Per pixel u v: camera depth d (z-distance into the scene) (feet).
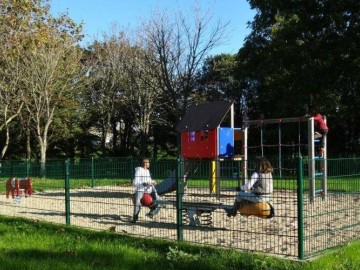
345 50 95.40
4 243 27.78
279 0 103.50
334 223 33.04
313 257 23.45
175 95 116.57
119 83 140.36
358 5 96.17
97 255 24.57
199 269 21.84
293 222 34.30
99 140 159.22
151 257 24.07
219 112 56.90
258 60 110.01
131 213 41.55
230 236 29.96
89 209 44.68
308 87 95.71
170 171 50.75
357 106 106.42
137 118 140.46
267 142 119.14
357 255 23.52
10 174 61.21
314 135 54.19
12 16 76.79
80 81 134.00
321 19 98.84
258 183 30.19
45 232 31.76
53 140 142.41
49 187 57.36
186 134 58.44
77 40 119.44
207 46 134.10
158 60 118.62
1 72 109.50
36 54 109.91
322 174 43.39
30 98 118.11
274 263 22.33
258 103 141.69
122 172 67.31
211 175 39.34
